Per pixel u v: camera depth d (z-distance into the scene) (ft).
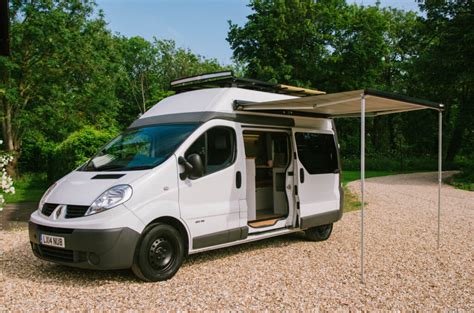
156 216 17.54
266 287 16.96
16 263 20.66
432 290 17.02
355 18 111.24
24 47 66.33
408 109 24.47
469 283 18.02
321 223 25.80
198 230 19.24
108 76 75.31
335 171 27.37
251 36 102.63
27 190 55.93
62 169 43.34
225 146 21.04
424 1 83.41
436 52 79.30
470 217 35.94
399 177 82.33
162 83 132.16
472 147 129.18
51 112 67.77
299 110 25.17
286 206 24.85
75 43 67.15
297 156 24.73
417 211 39.37
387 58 138.31
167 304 14.98
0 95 65.05
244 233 21.31
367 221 33.86
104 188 17.42
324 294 16.24
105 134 39.81
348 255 22.65
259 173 27.04
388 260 21.70
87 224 16.40
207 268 19.72
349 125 121.60
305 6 104.42
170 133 20.18
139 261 17.11
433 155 130.21
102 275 18.58
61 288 16.78
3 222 32.99
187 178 19.02
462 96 93.50
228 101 21.79
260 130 23.11
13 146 70.79
